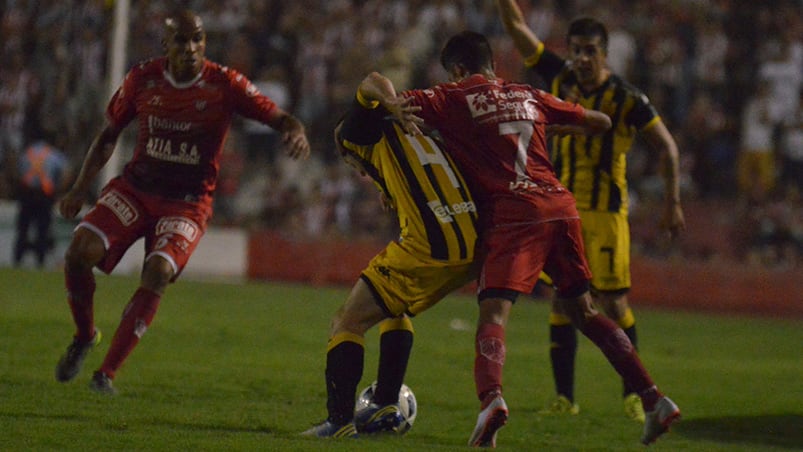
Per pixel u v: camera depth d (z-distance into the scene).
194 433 18.69
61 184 63.38
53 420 19.38
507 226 18.62
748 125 71.69
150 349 31.34
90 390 23.09
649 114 25.70
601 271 25.95
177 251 23.45
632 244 70.00
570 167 26.17
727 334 48.75
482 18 78.00
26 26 76.44
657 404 18.70
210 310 43.88
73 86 73.81
